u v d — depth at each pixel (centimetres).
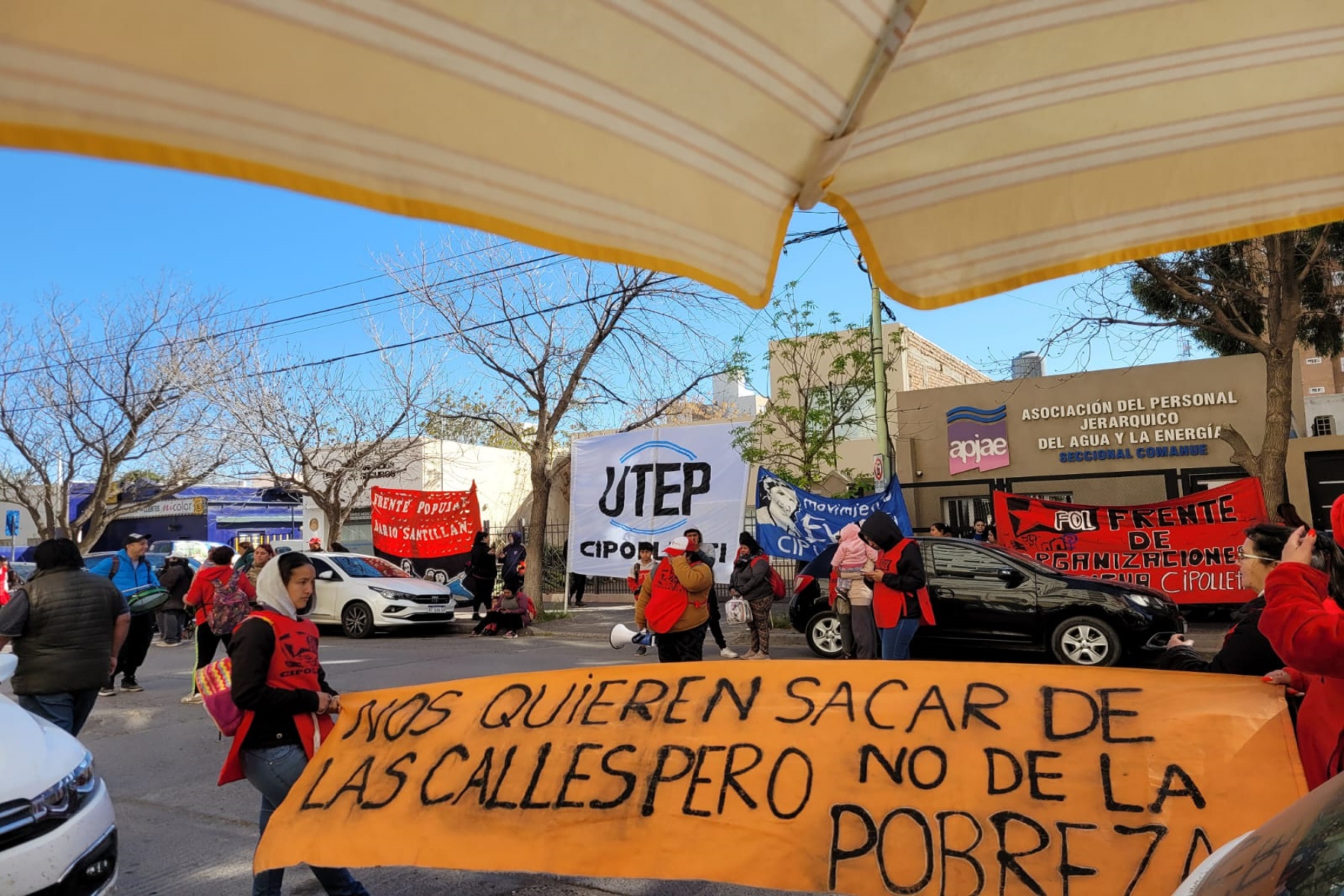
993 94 228
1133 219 263
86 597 599
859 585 1005
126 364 2595
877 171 244
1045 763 330
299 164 152
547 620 1830
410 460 2844
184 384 2508
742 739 366
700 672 390
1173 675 335
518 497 3319
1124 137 248
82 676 592
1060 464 1867
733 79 185
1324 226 1260
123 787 672
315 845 384
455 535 2028
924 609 880
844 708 362
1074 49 220
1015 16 207
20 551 3803
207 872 490
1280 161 261
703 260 220
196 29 135
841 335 2070
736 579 1235
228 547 1001
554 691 403
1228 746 317
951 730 346
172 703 997
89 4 127
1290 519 1141
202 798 633
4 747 382
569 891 458
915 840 332
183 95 139
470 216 173
